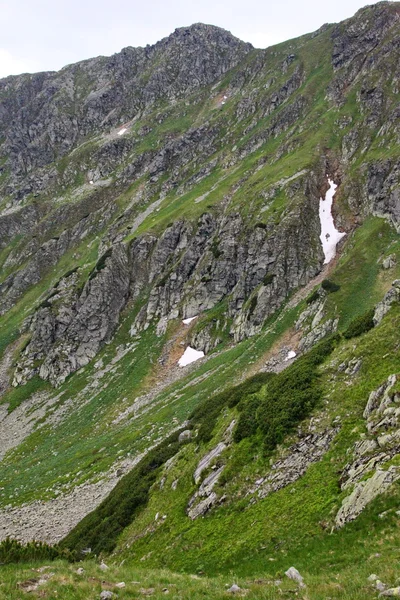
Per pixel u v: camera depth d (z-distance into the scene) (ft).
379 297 217.15
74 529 127.24
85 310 350.02
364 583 46.47
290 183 348.18
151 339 317.63
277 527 72.64
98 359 325.01
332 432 85.87
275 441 92.84
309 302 244.42
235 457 97.04
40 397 310.65
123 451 180.45
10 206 645.10
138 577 58.34
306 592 47.24
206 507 90.79
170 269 366.22
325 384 100.48
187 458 117.29
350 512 64.44
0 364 371.76
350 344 111.55
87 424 248.52
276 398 104.32
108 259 380.17
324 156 377.30
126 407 247.70
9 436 270.87
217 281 325.62
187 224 387.75
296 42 654.94
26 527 144.25
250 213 347.77
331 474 76.64
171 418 194.59
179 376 260.83
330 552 59.36
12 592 50.29
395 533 55.62
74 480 173.06
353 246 277.23
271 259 298.35
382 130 359.66
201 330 293.02
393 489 61.41
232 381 211.00
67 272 428.15
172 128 640.58
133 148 649.20
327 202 337.72
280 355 217.77
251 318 271.69
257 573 62.69
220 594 50.08
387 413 77.97
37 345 354.33
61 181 645.92
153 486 118.52
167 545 88.07
